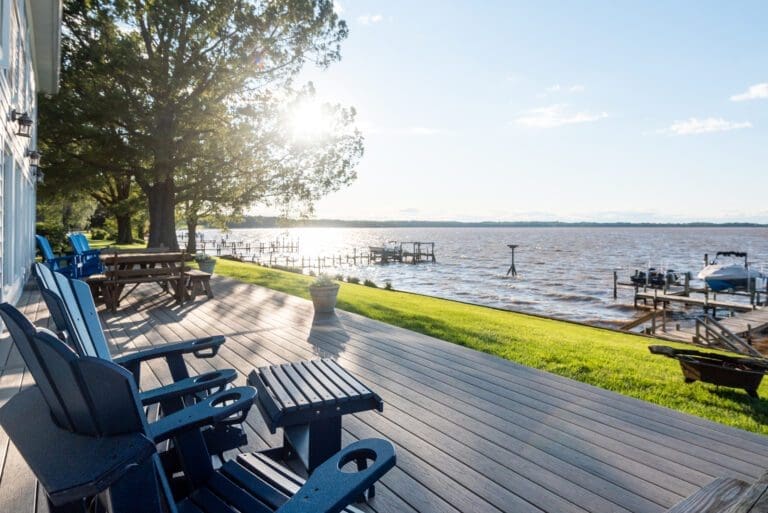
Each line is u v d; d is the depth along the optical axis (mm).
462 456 2711
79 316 1841
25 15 9000
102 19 15062
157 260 7676
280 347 5125
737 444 2916
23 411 1161
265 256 60406
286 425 2014
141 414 898
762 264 51562
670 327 17922
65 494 765
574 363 5012
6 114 6266
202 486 1723
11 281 7164
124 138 15812
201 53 15828
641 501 2279
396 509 2197
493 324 7828
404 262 53719
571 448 2826
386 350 5059
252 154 17531
